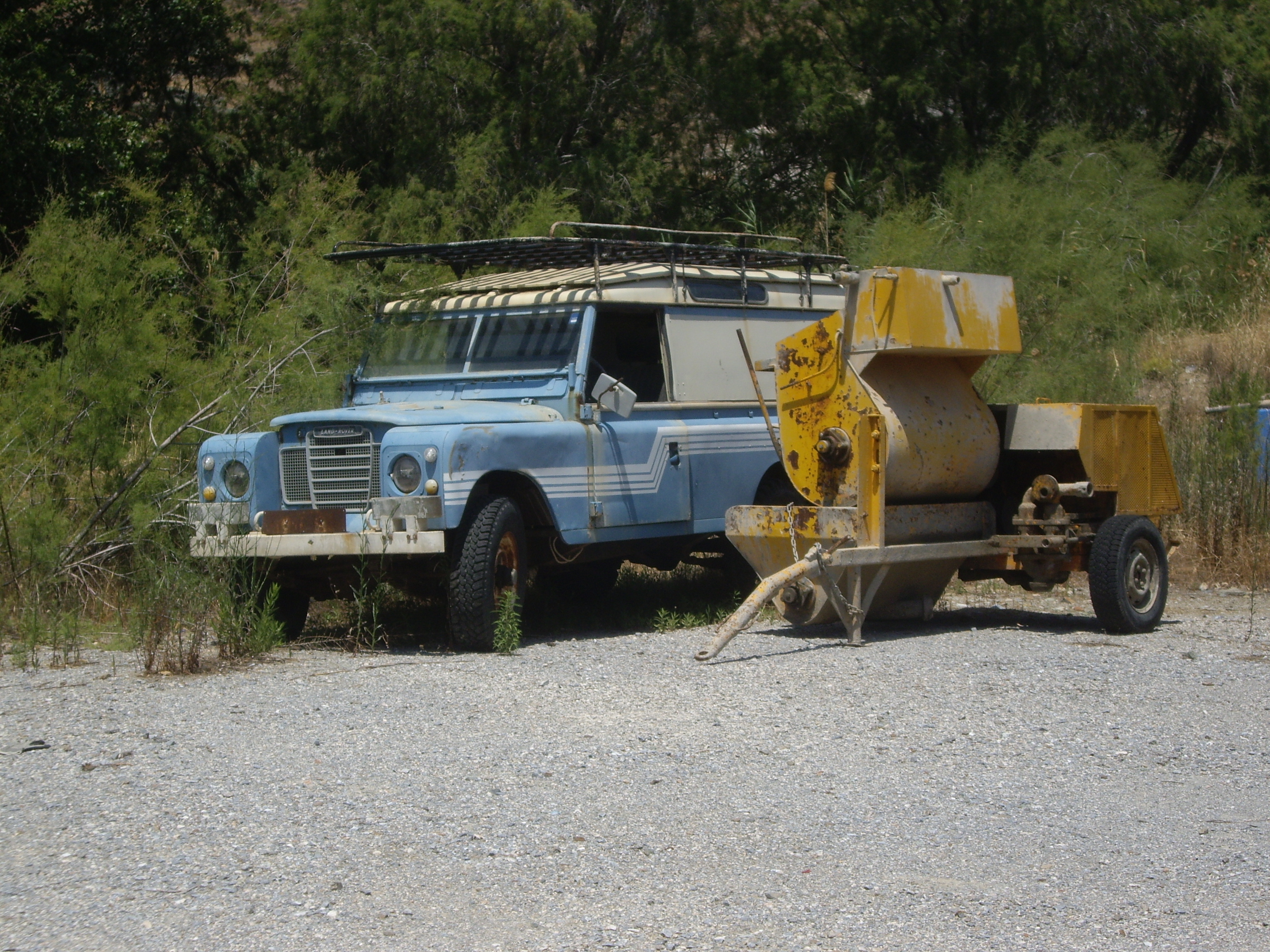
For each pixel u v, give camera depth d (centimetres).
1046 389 3288
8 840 1002
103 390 2116
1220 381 3183
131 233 3059
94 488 2200
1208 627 2006
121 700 1456
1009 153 5069
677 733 1309
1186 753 1256
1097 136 5219
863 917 864
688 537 2112
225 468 1859
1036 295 3709
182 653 1677
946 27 5475
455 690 1496
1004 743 1284
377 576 1847
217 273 2723
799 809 1079
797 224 5225
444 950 813
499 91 4766
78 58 4216
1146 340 4091
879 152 5322
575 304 1973
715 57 5175
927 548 1866
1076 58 5650
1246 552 2538
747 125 5219
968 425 1938
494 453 1770
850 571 1806
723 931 841
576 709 1405
